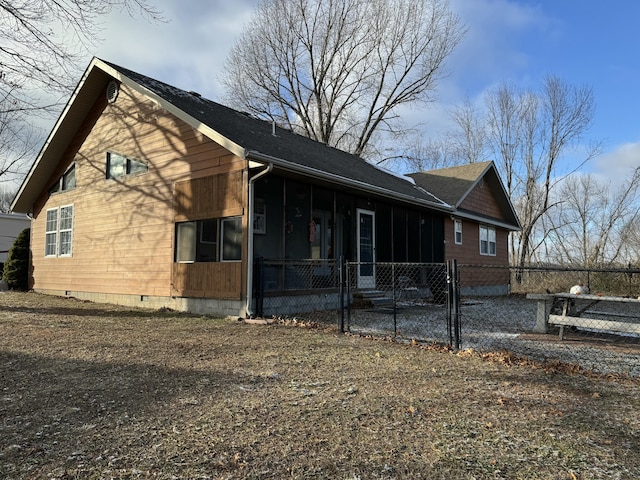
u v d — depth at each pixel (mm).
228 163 9203
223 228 9289
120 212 11789
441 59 27203
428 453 2836
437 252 16172
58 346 5953
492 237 20812
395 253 13688
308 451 2836
